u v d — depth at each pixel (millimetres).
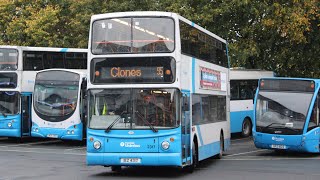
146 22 15961
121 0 36344
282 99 22828
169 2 35406
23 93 29438
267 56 36094
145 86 15734
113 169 17609
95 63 16062
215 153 20750
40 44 40344
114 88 15867
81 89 28609
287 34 33406
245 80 34000
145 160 15500
